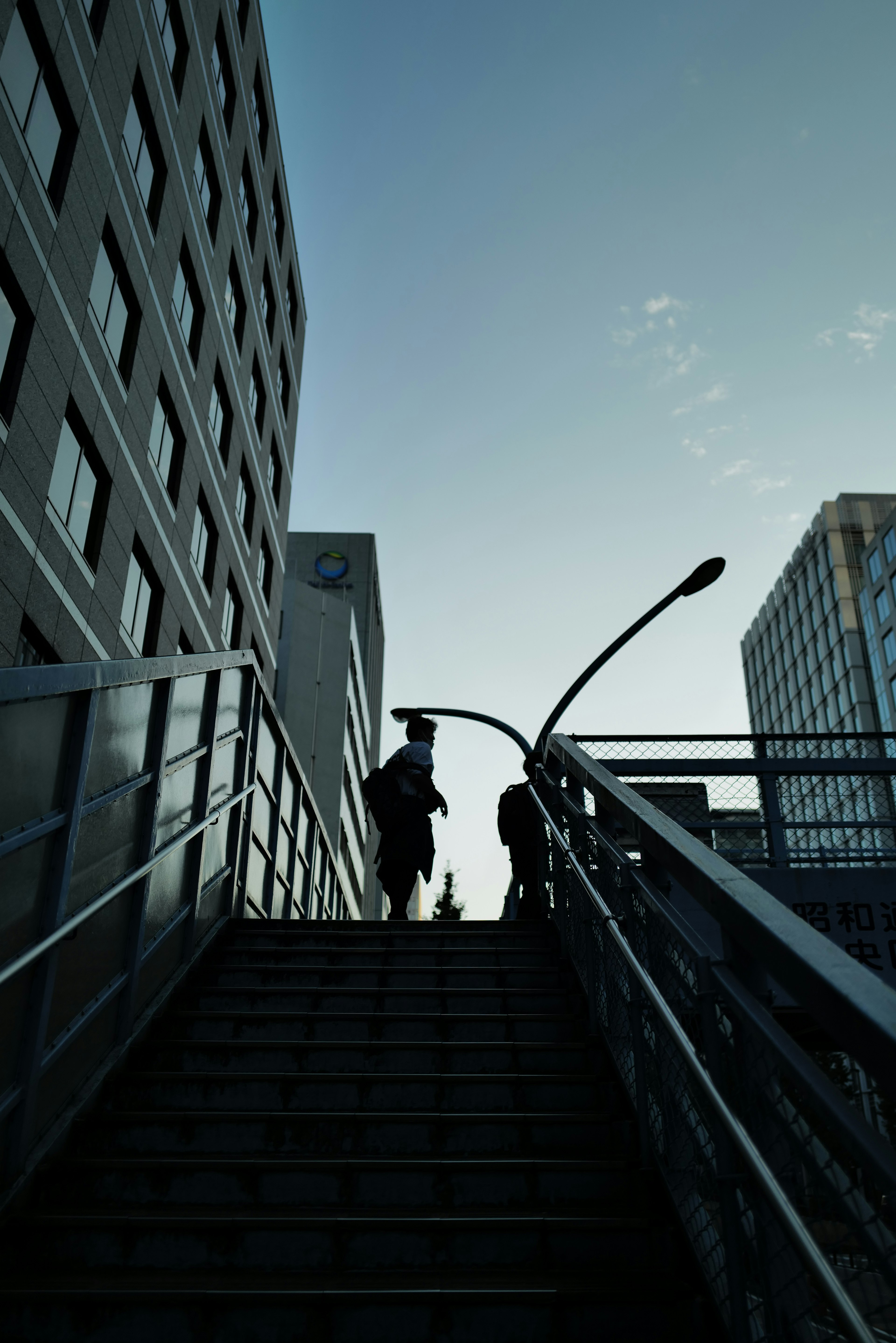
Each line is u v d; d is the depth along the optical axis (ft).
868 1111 9.25
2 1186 10.60
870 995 5.49
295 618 172.35
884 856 26.73
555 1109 13.39
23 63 45.62
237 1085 13.50
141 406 61.41
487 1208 10.90
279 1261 9.87
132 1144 12.18
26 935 11.10
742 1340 7.64
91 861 13.42
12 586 44.32
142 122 62.54
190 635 74.08
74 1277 9.56
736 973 8.29
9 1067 10.80
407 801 26.14
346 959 19.86
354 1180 11.12
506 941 21.44
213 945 20.44
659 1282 9.31
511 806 27.71
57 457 49.49
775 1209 6.34
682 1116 9.68
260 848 27.94
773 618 346.13
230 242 85.51
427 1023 15.80
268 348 103.76
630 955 11.00
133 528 60.18
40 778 11.45
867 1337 5.21
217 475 81.71
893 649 253.44
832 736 28.53
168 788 17.39
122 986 14.69
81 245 51.60
